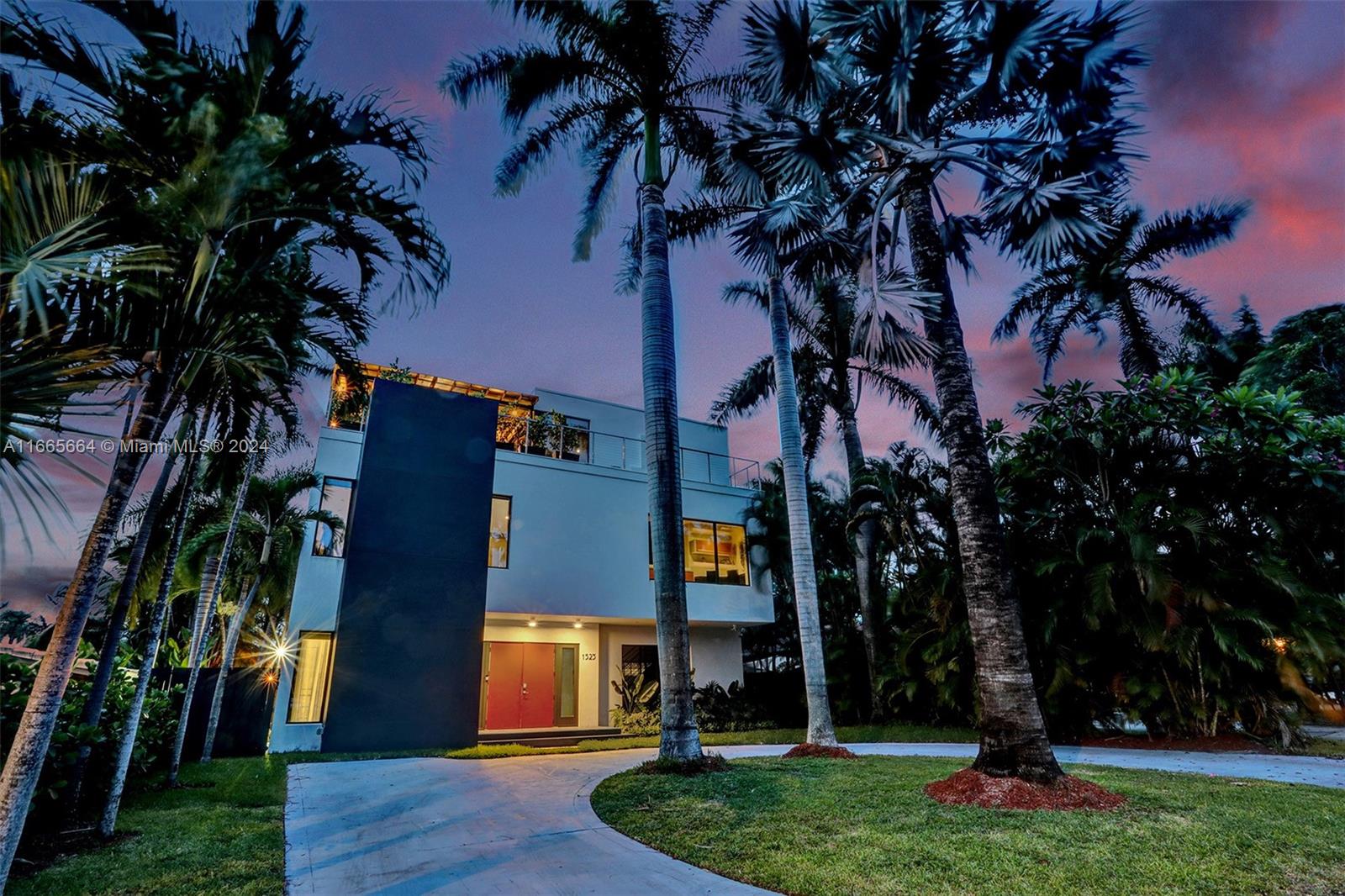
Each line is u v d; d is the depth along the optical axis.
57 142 3.31
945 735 12.83
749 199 10.23
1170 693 10.53
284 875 4.07
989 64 6.99
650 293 9.77
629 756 10.46
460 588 12.70
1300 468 10.31
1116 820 4.86
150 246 3.25
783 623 23.16
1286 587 9.64
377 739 11.24
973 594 6.37
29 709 2.96
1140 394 11.60
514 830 5.30
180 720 7.75
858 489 16.02
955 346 7.03
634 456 18.77
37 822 4.93
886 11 6.55
